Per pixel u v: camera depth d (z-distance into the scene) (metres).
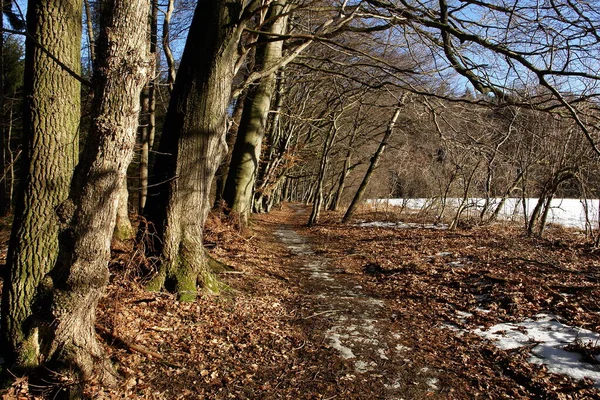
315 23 12.56
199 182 6.76
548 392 4.33
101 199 3.48
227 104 6.88
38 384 3.77
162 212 6.66
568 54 6.00
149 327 5.47
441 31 7.70
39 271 3.98
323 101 21.66
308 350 5.52
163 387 4.38
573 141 13.07
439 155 18.27
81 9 4.35
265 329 6.07
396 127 19.05
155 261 6.59
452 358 5.33
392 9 7.56
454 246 12.59
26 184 4.02
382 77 9.80
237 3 6.48
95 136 3.37
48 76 4.03
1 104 13.27
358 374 4.91
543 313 6.26
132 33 3.27
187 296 6.48
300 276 9.58
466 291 7.77
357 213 26.17
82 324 3.87
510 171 16.59
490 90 7.88
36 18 4.03
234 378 4.70
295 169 33.28
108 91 3.29
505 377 4.78
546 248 11.79
